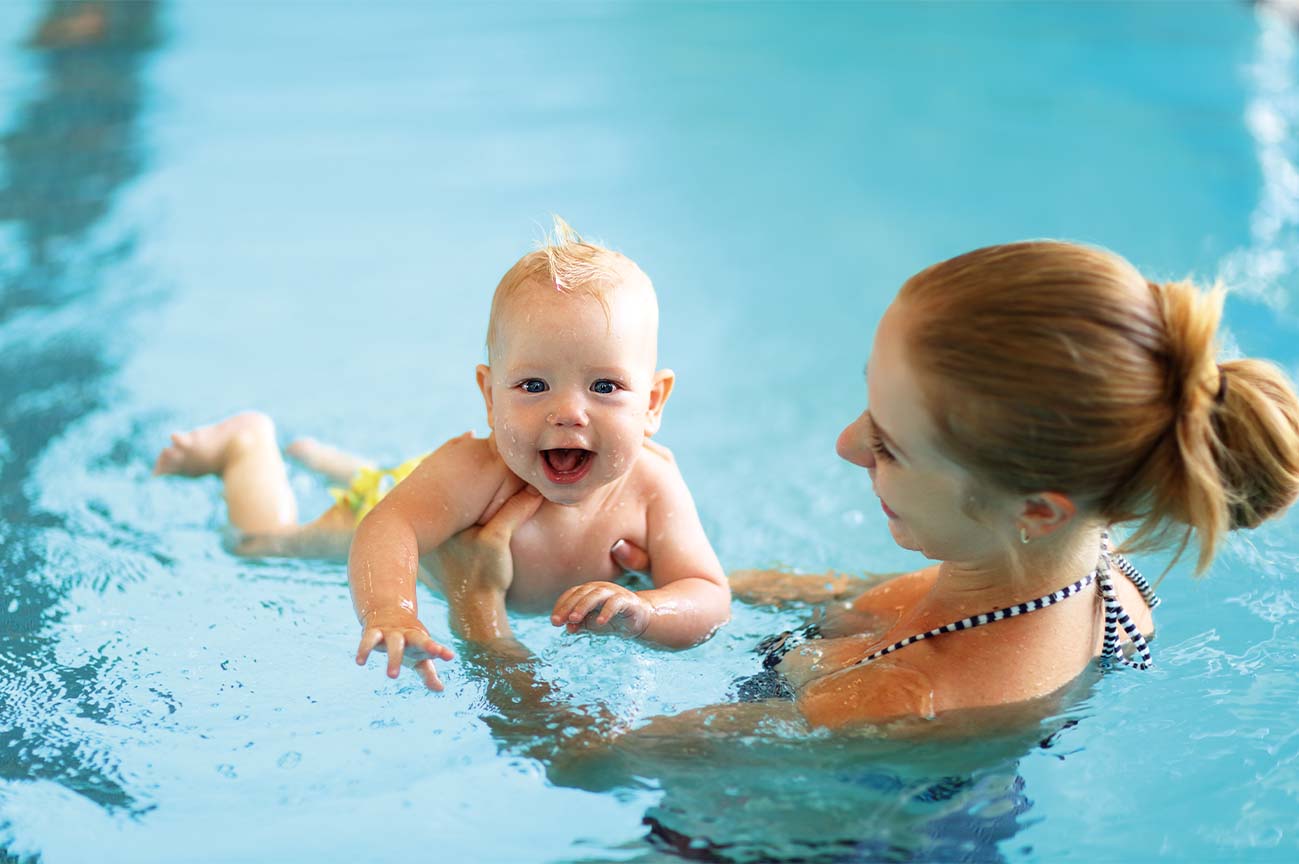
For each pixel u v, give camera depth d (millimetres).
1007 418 1693
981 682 1933
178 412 3633
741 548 2916
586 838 1768
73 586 2568
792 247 5016
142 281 4691
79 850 1750
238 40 8055
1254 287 4215
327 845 1758
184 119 6590
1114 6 8391
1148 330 1704
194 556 2744
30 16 8414
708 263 4902
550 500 2395
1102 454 1700
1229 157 5625
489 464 2414
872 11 8641
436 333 4262
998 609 1954
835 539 2951
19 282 4664
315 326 4328
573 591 2117
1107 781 1857
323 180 5805
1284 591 2391
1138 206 5141
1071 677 1991
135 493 3078
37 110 6637
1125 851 1726
